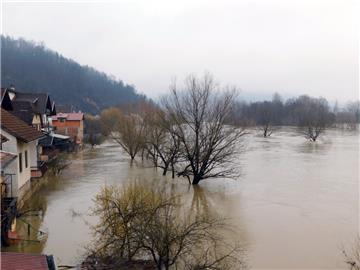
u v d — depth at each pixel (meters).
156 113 38.22
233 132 32.78
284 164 43.94
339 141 77.12
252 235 19.88
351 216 23.48
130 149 46.28
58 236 18.77
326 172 38.56
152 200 16.25
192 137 32.75
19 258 8.89
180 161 35.44
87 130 81.62
